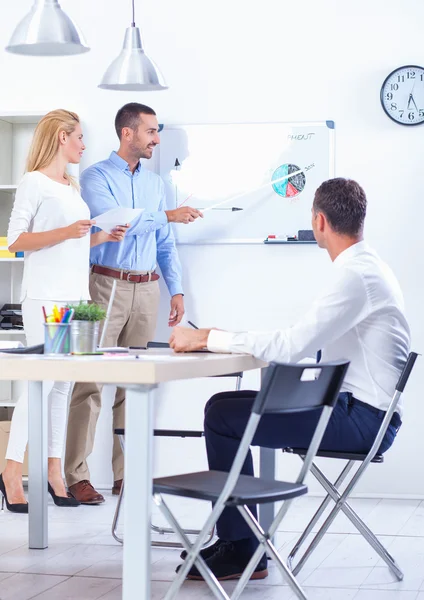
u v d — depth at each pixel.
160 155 5.23
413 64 5.03
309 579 3.29
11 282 5.46
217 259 5.19
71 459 4.84
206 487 2.41
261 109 5.15
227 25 5.18
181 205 5.21
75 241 4.38
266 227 5.14
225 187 5.18
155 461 5.20
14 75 5.39
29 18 3.67
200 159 5.20
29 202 4.32
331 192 3.20
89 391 4.84
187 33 5.21
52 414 4.67
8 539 3.91
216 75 5.19
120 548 3.77
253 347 2.93
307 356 2.98
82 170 5.31
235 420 3.04
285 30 5.13
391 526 4.24
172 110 5.23
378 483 5.00
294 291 5.13
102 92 5.30
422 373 4.96
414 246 5.01
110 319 4.84
